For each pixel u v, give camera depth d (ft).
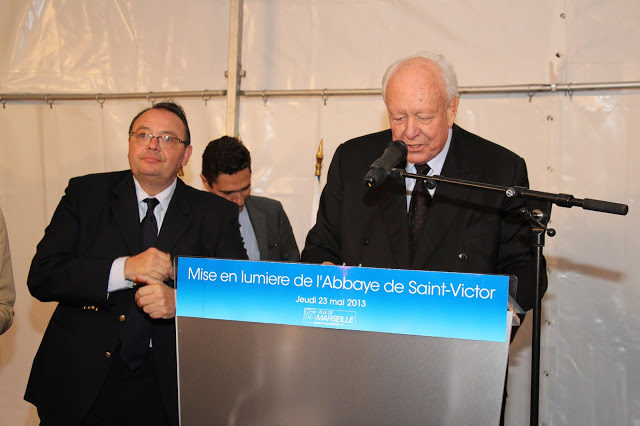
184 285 4.85
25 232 11.25
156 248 6.57
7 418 11.23
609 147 9.21
